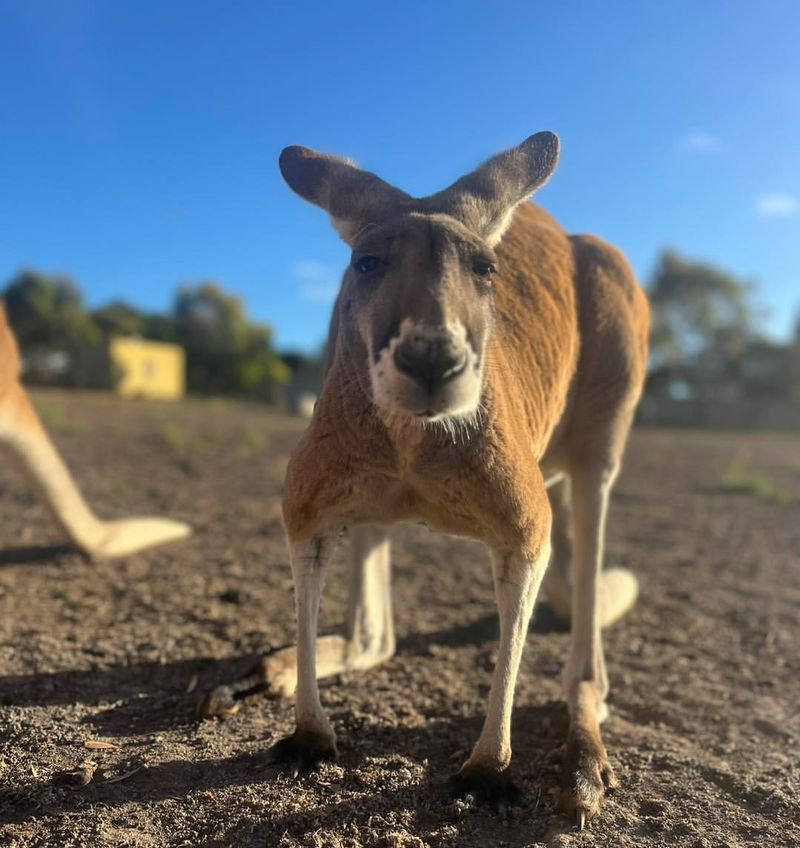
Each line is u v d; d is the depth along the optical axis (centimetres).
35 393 751
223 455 314
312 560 74
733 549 187
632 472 353
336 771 72
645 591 147
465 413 64
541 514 72
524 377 83
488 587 143
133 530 152
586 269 101
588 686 86
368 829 63
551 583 121
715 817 68
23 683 90
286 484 74
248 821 63
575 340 96
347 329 71
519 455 70
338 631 116
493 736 70
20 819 63
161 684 93
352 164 80
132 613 117
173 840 61
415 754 77
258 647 106
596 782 70
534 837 63
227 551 158
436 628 120
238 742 78
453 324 61
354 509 74
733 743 85
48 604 119
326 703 90
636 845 63
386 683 97
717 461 421
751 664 110
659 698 97
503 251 91
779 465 412
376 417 68
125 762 73
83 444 316
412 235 65
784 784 74
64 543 155
